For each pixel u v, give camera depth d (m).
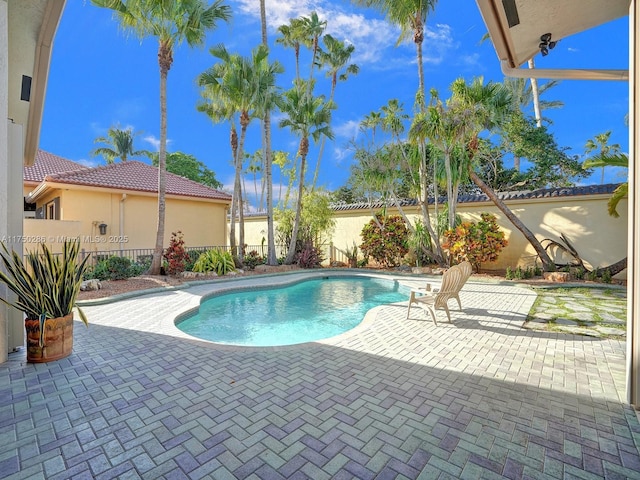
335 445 2.32
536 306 6.84
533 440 2.39
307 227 15.15
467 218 13.12
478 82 10.47
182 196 13.83
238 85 11.49
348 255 15.30
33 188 14.41
